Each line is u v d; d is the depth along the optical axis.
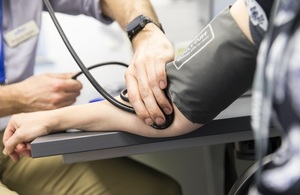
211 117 0.62
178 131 0.65
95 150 0.69
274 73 0.34
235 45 0.54
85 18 1.90
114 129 0.69
